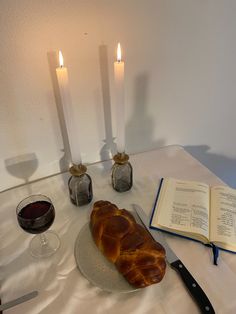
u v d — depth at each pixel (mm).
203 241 578
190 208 644
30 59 625
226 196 679
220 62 851
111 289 478
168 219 619
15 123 692
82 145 821
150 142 931
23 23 581
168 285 499
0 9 551
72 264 545
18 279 520
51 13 594
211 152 1089
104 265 525
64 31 625
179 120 926
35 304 477
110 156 881
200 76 852
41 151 766
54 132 751
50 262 550
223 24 776
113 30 670
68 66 673
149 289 493
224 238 569
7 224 644
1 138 696
